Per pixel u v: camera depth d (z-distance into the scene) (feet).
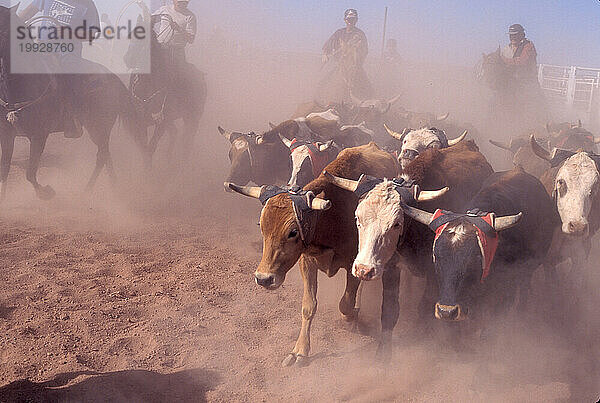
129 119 34.22
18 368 15.92
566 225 18.78
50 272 22.20
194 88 37.60
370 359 17.48
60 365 16.17
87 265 23.18
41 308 19.31
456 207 18.20
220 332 18.72
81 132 32.04
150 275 22.75
